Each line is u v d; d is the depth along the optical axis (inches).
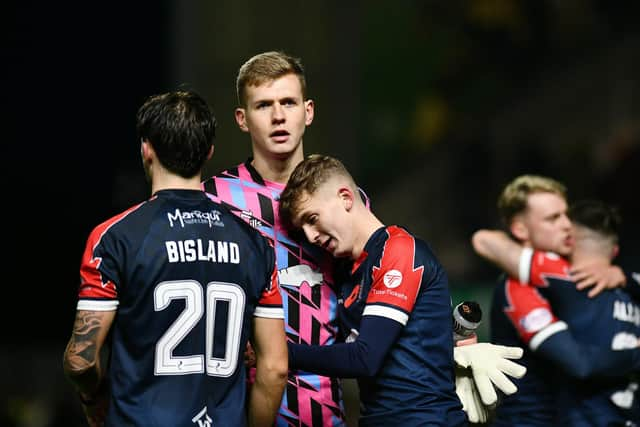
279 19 1595.7
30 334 1273.4
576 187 1611.7
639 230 967.6
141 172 1348.4
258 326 368.8
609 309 491.2
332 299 432.1
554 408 510.9
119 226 348.5
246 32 1530.5
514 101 1905.8
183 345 346.9
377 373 401.7
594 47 1910.7
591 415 491.8
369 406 407.2
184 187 363.9
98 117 1370.6
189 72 1433.3
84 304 343.3
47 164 1346.0
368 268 403.2
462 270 1520.7
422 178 1847.9
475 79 1930.4
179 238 351.6
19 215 1316.4
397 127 1882.4
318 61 1696.6
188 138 359.3
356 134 1792.6
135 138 1378.0
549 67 1924.2
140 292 343.9
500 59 1937.7
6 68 1338.6
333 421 428.5
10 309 1275.8
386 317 387.2
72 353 340.8
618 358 485.4
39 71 1352.1
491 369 409.4
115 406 343.9
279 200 415.8
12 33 1337.4
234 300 357.4
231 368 357.1
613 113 1781.5
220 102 1475.1
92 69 1371.8
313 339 424.2
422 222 1763.0
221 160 1469.0
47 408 1114.7
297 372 423.2
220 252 357.4
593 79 1844.2
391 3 1876.2
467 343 432.1
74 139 1358.3
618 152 1502.2
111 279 344.2
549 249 507.2
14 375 1223.5
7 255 1290.6
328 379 429.4
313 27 1663.4
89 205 1341.0
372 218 416.2
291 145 420.5
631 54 1823.3
